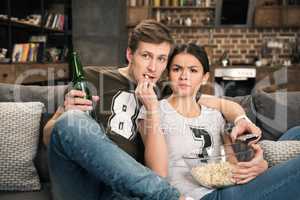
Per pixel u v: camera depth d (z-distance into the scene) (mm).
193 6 5891
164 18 6059
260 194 1286
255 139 1414
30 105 1748
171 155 1457
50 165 1312
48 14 4805
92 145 1193
